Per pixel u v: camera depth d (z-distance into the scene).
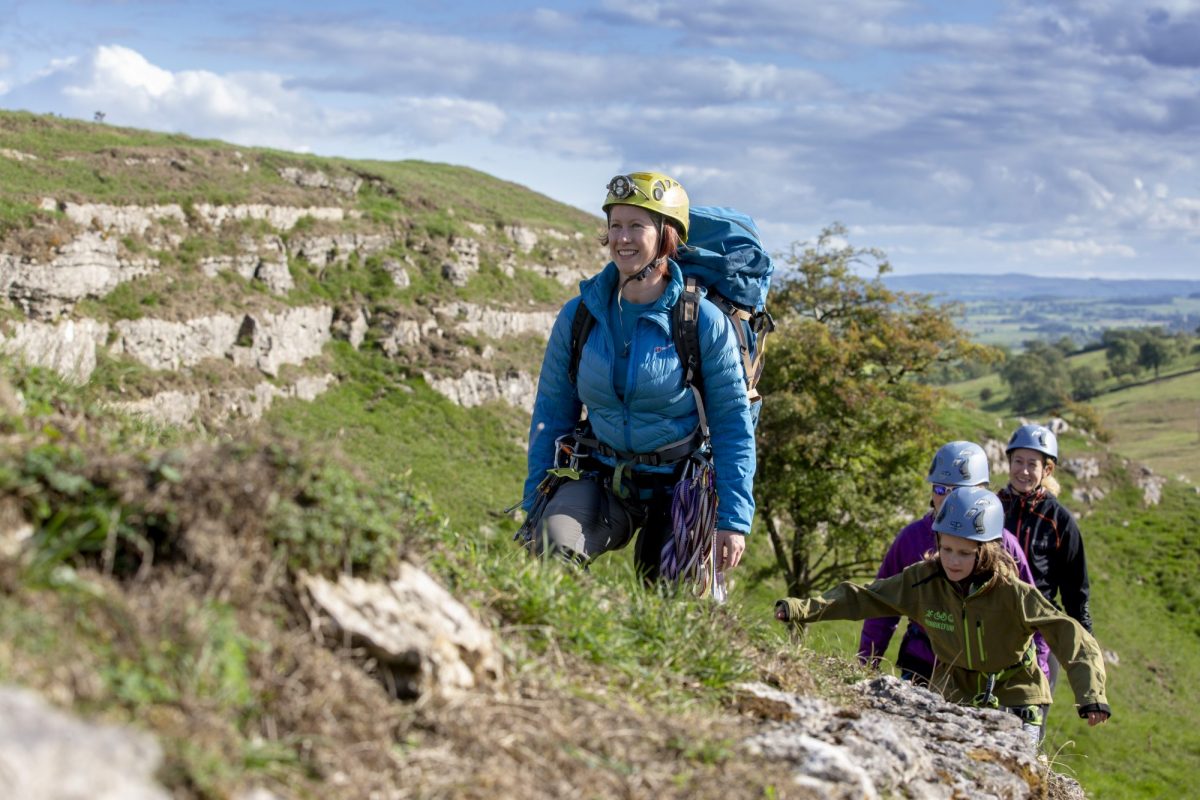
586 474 4.87
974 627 5.47
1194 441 151.12
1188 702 45.19
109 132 58.69
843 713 3.92
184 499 2.66
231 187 53.34
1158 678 46.88
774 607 5.52
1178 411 172.88
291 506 2.82
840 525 31.64
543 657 3.54
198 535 2.62
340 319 53.88
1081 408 101.25
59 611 2.29
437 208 68.31
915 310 35.97
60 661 2.14
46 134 53.19
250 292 48.84
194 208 49.41
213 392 42.38
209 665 2.38
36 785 1.64
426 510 3.74
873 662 5.91
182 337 43.22
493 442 52.78
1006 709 5.55
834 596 5.60
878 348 34.16
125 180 49.16
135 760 1.83
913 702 4.76
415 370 53.47
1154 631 51.69
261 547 2.75
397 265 58.44
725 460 4.77
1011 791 3.96
